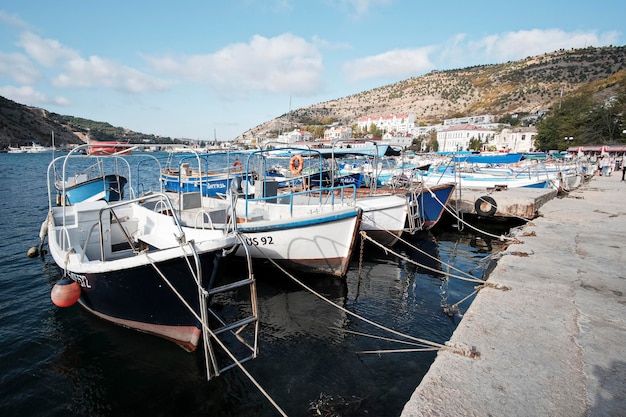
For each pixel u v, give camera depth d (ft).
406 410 8.88
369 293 28.12
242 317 23.77
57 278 29.01
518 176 74.69
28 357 18.35
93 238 24.47
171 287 17.13
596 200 48.08
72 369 17.53
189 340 18.61
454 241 44.93
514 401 9.16
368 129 466.70
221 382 16.93
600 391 9.53
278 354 19.40
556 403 9.09
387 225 37.83
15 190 84.84
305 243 28.58
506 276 18.40
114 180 52.65
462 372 10.41
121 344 19.56
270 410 15.34
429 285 30.04
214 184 49.65
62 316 22.50
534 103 465.88
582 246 24.39
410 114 442.09
